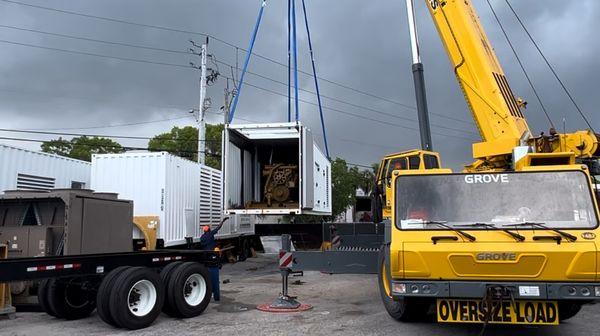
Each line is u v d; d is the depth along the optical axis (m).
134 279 8.02
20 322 8.74
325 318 8.66
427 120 12.56
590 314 8.73
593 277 5.90
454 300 6.39
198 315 9.09
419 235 6.50
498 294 6.08
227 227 20.14
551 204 6.47
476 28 12.34
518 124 11.35
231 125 12.98
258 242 23.47
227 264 19.78
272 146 14.84
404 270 6.38
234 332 7.73
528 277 6.06
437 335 7.33
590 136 10.41
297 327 7.98
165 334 7.71
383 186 12.81
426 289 6.30
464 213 6.60
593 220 6.26
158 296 8.40
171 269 8.95
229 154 13.19
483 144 11.15
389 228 7.36
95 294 9.09
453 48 11.89
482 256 6.13
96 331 7.96
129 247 11.16
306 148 13.16
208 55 29.94
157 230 14.31
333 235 12.47
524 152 7.34
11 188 13.57
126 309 7.83
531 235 6.21
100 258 8.17
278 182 14.14
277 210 13.12
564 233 6.10
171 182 15.18
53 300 8.70
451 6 11.97
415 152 12.57
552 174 6.68
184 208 16.17
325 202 16.64
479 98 11.44
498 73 11.93
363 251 9.33
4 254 8.66
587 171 6.62
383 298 8.42
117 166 14.91
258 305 10.10
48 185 15.18
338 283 13.13
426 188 6.86
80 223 9.62
